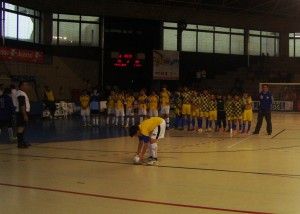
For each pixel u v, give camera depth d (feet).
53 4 107.34
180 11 120.57
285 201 24.22
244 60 140.77
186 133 65.98
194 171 33.58
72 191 26.50
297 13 125.49
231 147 49.32
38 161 38.11
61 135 61.36
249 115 67.10
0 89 66.28
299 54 147.84
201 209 22.47
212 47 137.08
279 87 122.01
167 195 25.57
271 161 38.93
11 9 102.06
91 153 43.39
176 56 125.49
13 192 26.14
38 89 101.24
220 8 119.55
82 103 75.77
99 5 111.14
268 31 145.18
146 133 36.83
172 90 128.06
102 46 120.78
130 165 36.27
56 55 114.32
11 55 92.89
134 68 123.95
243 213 21.74
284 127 78.13
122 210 22.24
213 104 68.18
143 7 114.93
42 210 22.20
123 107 75.61
